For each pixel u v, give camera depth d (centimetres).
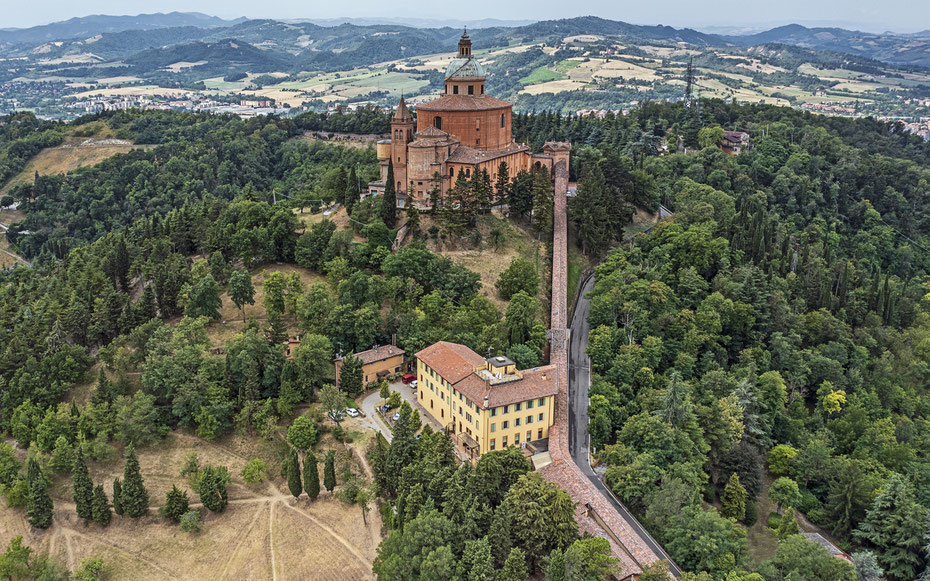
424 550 11175
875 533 13688
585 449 14775
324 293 18425
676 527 12294
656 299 19375
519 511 11794
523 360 16512
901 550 13250
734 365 19138
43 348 17550
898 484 13838
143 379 16088
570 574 10831
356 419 15762
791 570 12038
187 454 15212
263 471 14488
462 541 11481
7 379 17000
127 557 12962
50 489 14612
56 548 13275
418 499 12125
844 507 14375
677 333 19075
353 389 16538
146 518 13800
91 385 17125
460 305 19125
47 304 19288
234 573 12444
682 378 17850
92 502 13700
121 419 15225
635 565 11475
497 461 12900
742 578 11375
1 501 14625
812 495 15300
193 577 12462
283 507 13838
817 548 12131
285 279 19538
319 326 17812
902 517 13462
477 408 14150
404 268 19575
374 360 17162
